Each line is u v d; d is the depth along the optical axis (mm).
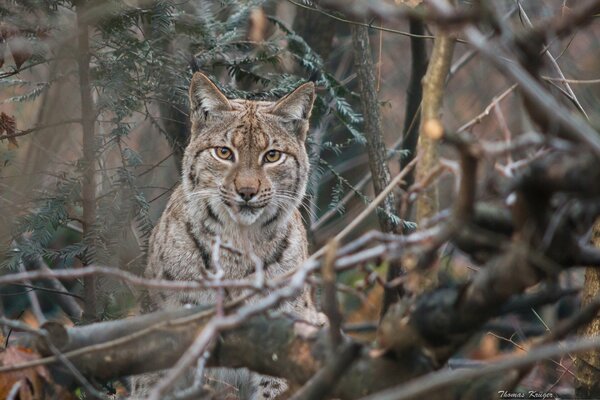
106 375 7715
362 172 16609
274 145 11352
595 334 9352
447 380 5723
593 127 6309
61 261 13031
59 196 10750
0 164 12320
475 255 6406
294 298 10180
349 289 6863
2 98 15375
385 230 11453
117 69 10984
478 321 6312
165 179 16062
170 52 11969
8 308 14680
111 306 11477
